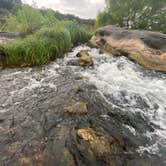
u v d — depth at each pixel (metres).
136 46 9.55
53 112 4.71
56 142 3.80
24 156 3.49
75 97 5.39
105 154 3.70
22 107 4.96
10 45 8.21
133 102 5.75
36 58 8.05
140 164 3.69
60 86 6.18
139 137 4.39
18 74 7.13
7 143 3.76
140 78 7.68
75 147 3.71
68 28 13.44
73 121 4.40
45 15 19.06
